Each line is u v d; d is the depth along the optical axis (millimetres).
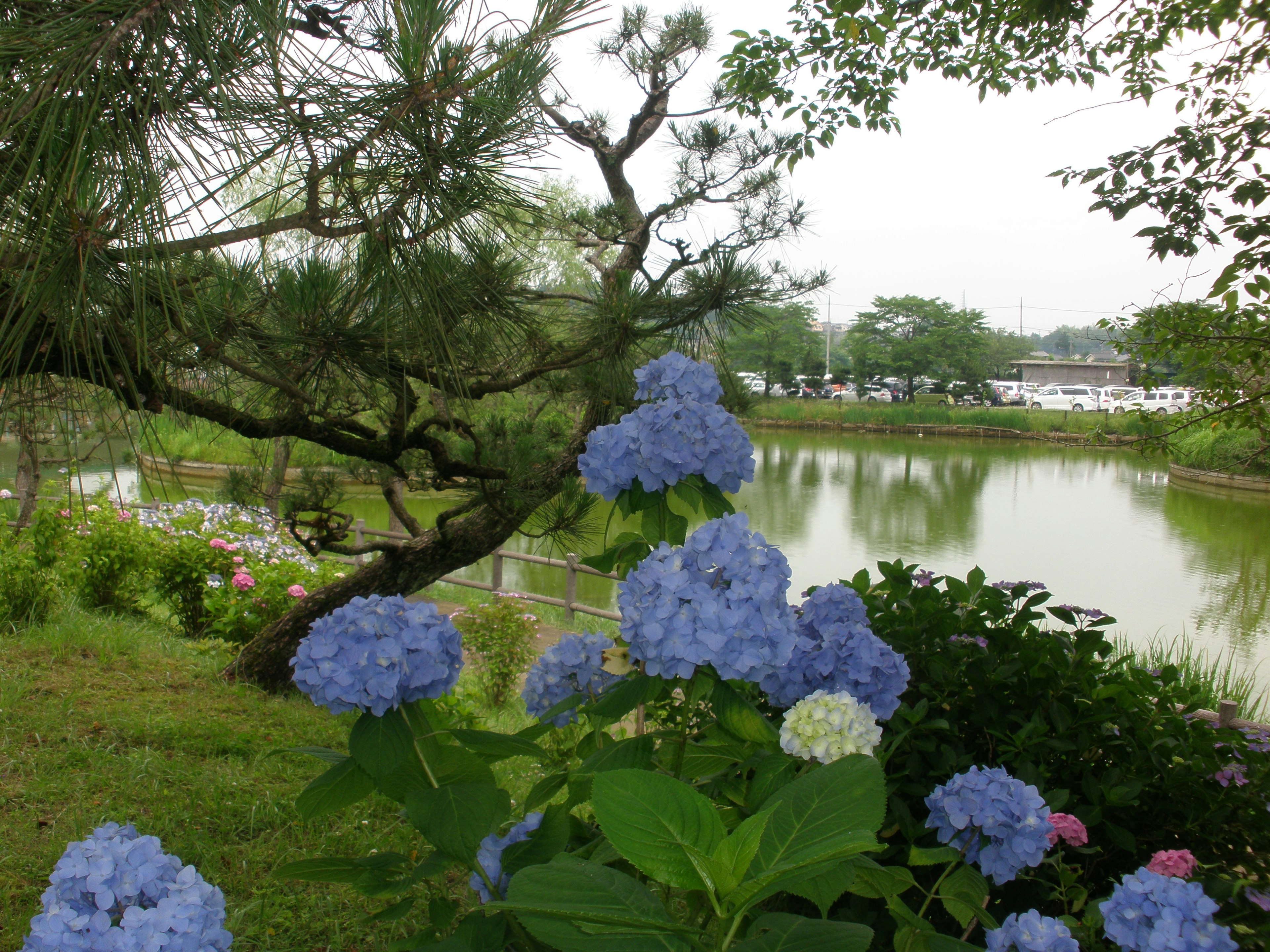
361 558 10820
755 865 1108
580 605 9984
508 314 2656
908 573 3053
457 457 4848
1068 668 2656
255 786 3719
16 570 5984
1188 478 26578
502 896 1596
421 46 1699
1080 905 2107
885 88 6164
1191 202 4301
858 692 1885
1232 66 4469
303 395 2990
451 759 1670
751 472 1783
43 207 1402
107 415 2010
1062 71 5969
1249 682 8070
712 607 1378
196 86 1537
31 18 1440
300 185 1872
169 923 1080
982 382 62062
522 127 1884
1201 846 2564
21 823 3150
